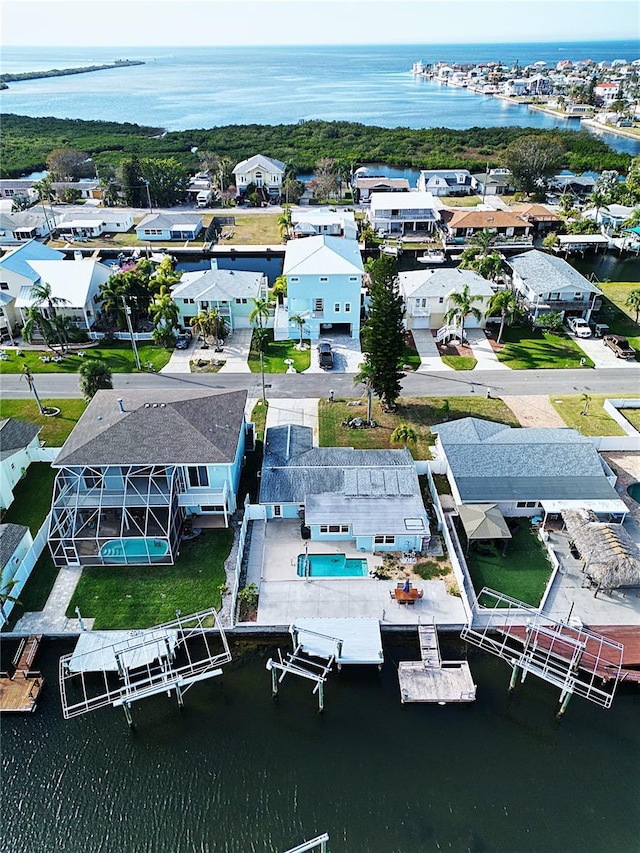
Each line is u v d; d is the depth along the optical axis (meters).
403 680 33.03
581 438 47.28
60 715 32.03
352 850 26.58
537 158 123.75
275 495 42.81
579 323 69.62
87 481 40.53
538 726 31.44
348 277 65.50
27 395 58.47
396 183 125.69
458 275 70.50
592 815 27.83
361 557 40.53
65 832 27.56
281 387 59.34
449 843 26.83
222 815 27.92
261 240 103.00
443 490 45.84
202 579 38.91
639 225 99.88
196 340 68.69
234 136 181.25
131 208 122.94
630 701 32.62
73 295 68.75
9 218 105.94
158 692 31.80
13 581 36.00
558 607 36.84
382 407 55.91
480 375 61.16
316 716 31.91
